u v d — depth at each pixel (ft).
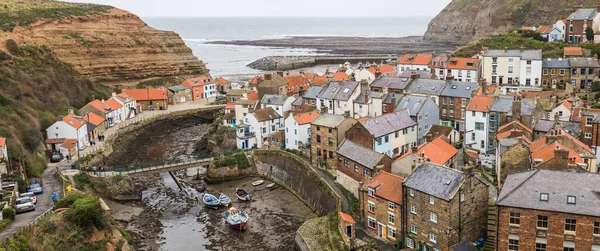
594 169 199.21
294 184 278.05
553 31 539.70
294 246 216.54
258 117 343.05
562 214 152.25
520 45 522.06
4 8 573.74
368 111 332.80
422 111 303.07
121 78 591.78
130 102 466.29
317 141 287.48
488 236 184.85
